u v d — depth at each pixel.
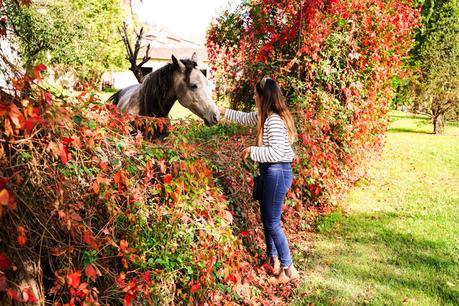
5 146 1.76
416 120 19.94
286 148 3.29
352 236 4.84
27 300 1.76
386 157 10.20
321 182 5.36
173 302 2.69
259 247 3.91
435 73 15.04
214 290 3.00
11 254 1.79
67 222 1.86
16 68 1.84
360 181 7.43
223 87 7.01
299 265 4.04
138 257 2.29
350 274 3.85
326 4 5.36
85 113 2.21
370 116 6.40
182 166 2.62
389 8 6.25
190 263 2.73
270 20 5.95
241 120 4.07
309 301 3.36
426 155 10.56
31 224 1.91
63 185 1.96
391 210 5.90
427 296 3.46
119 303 2.45
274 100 3.31
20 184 1.84
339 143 5.94
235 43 6.79
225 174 3.59
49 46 14.28
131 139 2.54
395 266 4.04
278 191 3.32
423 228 5.11
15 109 1.52
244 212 3.76
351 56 5.43
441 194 6.81
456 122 17.31
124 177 2.26
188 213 2.74
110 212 2.17
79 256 2.14
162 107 4.46
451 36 15.17
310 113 4.99
